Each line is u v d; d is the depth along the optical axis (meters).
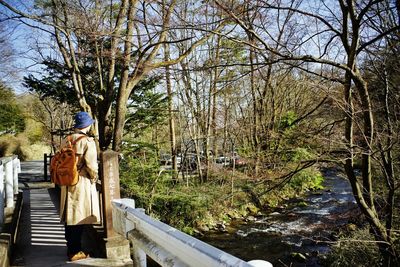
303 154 6.81
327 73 6.25
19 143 32.19
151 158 12.28
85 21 10.12
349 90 5.60
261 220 12.45
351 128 5.62
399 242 6.19
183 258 1.96
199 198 12.03
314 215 12.52
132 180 11.29
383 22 6.07
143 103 13.54
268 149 8.19
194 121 16.58
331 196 15.27
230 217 12.64
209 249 1.58
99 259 3.89
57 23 10.47
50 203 7.80
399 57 5.97
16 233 4.90
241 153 10.95
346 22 5.49
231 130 11.32
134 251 3.03
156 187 11.85
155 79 12.27
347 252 7.80
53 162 3.78
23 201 8.09
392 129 5.53
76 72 11.52
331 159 5.80
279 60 5.42
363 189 6.36
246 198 13.25
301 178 15.40
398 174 6.60
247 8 5.81
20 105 31.66
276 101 11.12
